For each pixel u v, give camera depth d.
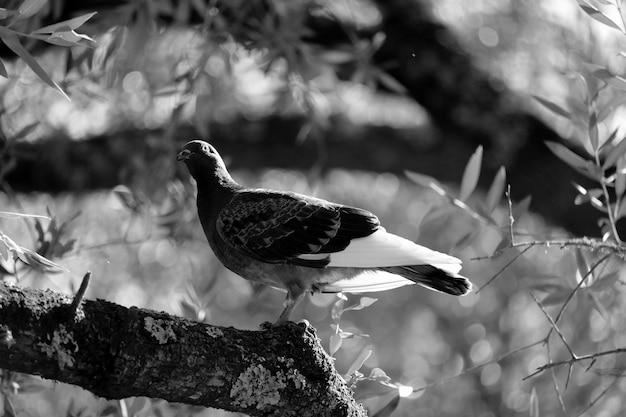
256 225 7.96
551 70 13.41
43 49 11.62
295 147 13.65
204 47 10.26
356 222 7.77
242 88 13.78
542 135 13.06
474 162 8.66
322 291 8.02
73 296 5.66
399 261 7.46
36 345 5.36
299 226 7.82
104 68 9.84
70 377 5.54
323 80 11.74
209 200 8.53
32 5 6.54
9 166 9.95
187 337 5.91
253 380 6.09
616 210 8.16
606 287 8.05
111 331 5.65
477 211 8.76
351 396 6.61
